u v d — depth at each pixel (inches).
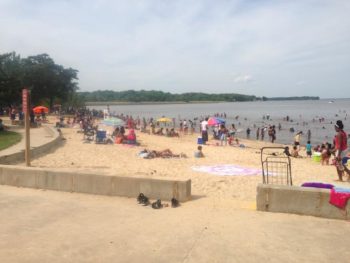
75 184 360.5
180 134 1658.5
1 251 214.8
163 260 203.5
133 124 1845.5
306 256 210.1
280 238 237.5
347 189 281.7
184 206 315.6
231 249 219.0
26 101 509.4
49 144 834.8
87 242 229.3
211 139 1384.1
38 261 201.5
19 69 2613.2
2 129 1092.5
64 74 2817.4
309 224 265.0
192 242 229.8
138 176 343.9
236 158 832.3
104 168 637.9
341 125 530.3
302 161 854.5
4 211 295.7
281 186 293.1
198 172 617.3
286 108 6254.9
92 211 298.2
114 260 203.5
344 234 245.4
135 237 238.2
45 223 266.5
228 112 4931.1
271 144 1389.0
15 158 634.8
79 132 1268.5
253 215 286.8
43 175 374.3
